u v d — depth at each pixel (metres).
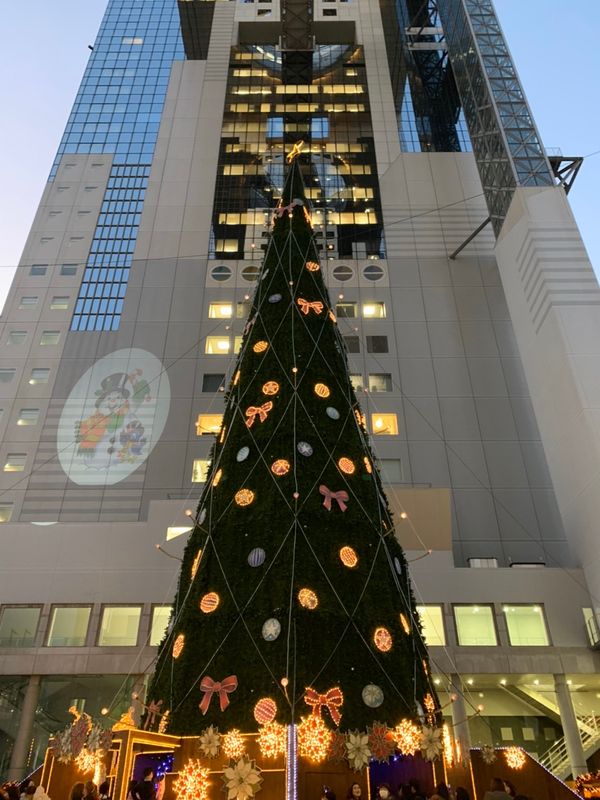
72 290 46.72
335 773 10.73
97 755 10.16
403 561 12.07
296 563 10.23
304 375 12.83
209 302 45.25
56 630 27.17
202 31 70.75
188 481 37.38
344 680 9.34
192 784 8.79
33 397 41.31
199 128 58.81
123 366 42.34
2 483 37.91
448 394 40.81
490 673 26.30
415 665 10.20
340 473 11.69
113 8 75.56
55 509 36.72
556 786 14.80
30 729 25.36
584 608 27.94
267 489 11.23
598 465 28.38
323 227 50.66
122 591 27.94
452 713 25.31
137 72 66.19
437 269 47.19
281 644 9.45
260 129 59.97
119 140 57.91
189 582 11.27
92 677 26.75
